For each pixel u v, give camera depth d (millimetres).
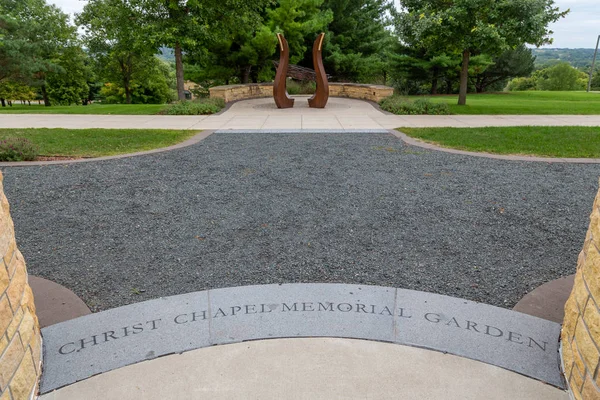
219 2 16281
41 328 2992
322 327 2998
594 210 2412
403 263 3961
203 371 2596
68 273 3805
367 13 27875
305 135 10312
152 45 15469
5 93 37219
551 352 2748
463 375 2557
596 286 2174
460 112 14867
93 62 33500
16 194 5902
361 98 19734
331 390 2443
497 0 13719
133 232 4676
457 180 6523
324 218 5039
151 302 3305
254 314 3150
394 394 2414
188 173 6949
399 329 2973
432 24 14016
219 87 18812
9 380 2127
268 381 2514
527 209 5309
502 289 3529
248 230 4707
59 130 11258
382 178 6645
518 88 60000
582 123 12352
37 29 28969
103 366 2631
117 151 8594
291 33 21484
